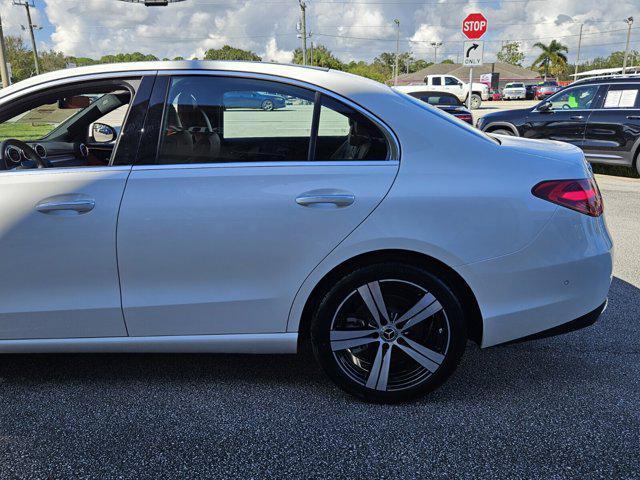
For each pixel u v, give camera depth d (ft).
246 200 8.22
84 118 12.62
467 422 8.57
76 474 7.43
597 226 8.76
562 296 8.59
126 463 7.66
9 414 8.84
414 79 193.98
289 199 8.20
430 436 8.23
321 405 9.07
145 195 8.28
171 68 8.75
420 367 8.86
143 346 8.79
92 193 8.30
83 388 9.63
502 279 8.38
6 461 7.68
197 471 7.51
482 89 109.29
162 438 8.22
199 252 8.34
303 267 8.35
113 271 8.43
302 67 8.84
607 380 9.81
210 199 8.23
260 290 8.48
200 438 8.22
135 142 8.52
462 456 7.77
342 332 8.65
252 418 8.73
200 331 8.71
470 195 8.23
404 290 8.61
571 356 10.75
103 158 12.31
